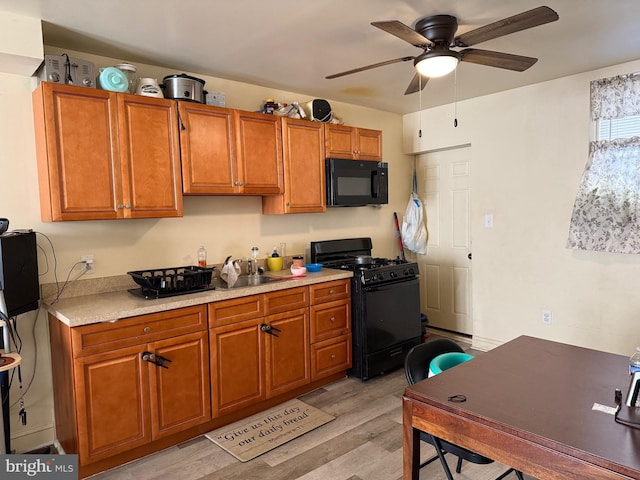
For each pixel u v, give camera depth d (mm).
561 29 2475
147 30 2373
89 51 2674
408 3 2113
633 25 2428
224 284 2998
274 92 3613
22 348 2443
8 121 2398
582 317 3455
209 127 2830
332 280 3295
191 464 2324
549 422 1267
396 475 2193
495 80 3480
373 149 3941
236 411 2793
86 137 2350
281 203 3307
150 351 2342
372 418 2809
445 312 4633
